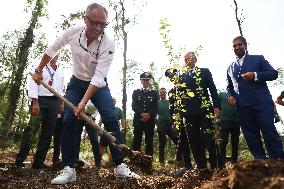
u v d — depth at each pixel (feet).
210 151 16.69
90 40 12.69
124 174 13.20
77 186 12.16
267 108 14.34
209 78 16.90
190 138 16.87
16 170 15.33
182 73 15.85
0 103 35.68
